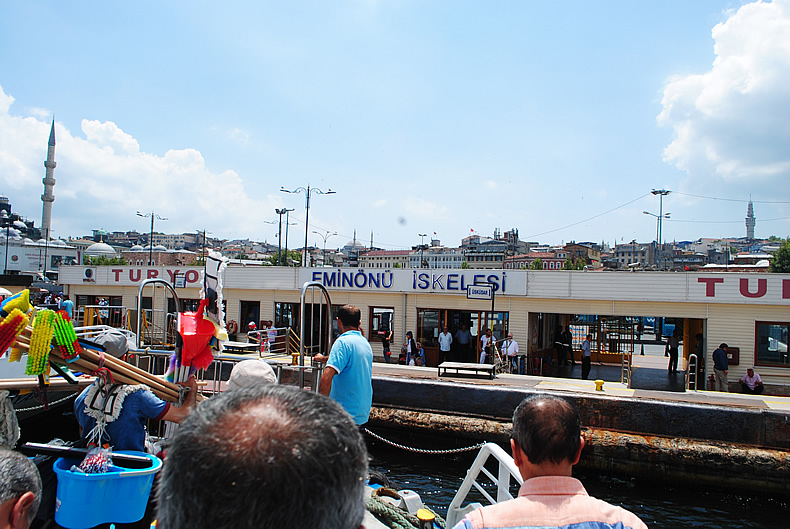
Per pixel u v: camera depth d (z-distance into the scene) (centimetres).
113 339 355
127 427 327
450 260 13288
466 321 2283
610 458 1145
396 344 2334
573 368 2270
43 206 11850
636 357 2847
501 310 2188
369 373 461
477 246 13150
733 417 1100
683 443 1109
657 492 1098
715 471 1080
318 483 94
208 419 103
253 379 351
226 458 91
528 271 2133
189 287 2752
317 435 100
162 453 362
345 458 102
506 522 196
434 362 2291
